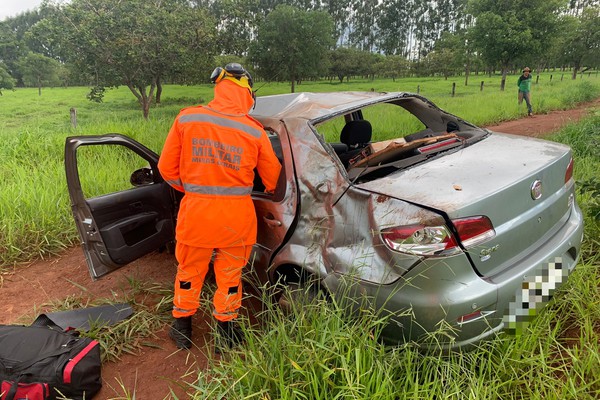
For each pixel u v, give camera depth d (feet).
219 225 8.48
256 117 10.37
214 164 8.33
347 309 7.86
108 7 56.03
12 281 13.26
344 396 6.59
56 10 55.47
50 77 241.76
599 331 8.68
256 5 68.85
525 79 46.68
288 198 9.02
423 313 6.97
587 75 170.91
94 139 10.46
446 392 6.84
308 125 9.15
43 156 24.11
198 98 117.91
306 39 102.94
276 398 6.95
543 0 87.61
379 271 7.38
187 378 8.75
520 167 8.21
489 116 43.42
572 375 7.43
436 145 9.60
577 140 22.94
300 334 7.46
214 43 61.77
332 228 8.23
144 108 60.34
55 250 15.02
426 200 7.18
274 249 9.33
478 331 7.07
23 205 16.05
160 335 10.19
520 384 7.34
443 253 6.86
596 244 11.59
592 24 151.43
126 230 11.25
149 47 56.13
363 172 8.61
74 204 10.44
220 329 9.10
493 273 7.36
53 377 7.70
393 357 7.16
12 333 8.50
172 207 12.31
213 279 11.78
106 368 9.16
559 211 8.80
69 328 9.59
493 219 7.23
